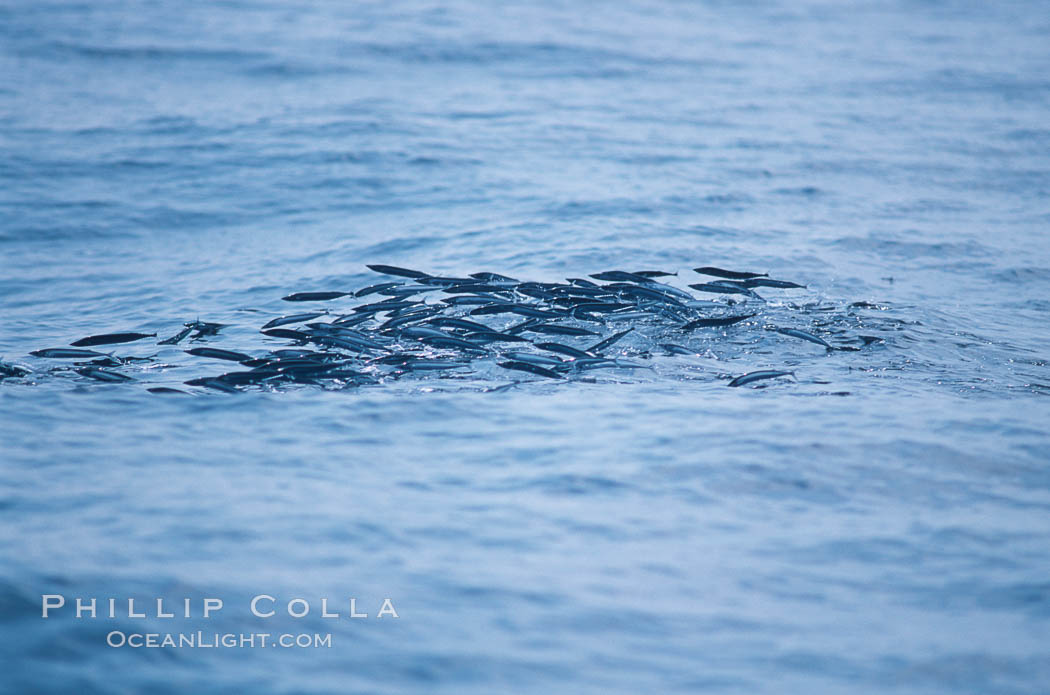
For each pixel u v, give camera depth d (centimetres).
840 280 6109
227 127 10338
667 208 7750
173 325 5297
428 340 4547
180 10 17562
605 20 19000
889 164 9638
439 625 2427
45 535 2833
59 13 16675
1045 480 3319
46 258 6644
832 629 2434
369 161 9069
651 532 2938
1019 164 9844
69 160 9000
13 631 2328
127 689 2152
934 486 3262
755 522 3011
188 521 2953
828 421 3834
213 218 7606
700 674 2252
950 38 18850
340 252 6662
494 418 3900
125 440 3650
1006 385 4409
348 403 4041
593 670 2261
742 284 5462
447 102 11950
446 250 6600
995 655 2323
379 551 2794
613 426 3803
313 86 12644
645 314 4978
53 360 4662
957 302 5753
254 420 3869
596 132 10612
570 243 6681
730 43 17388
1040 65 16100
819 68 15425
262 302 5688
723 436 3675
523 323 4806
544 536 2908
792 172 9175
